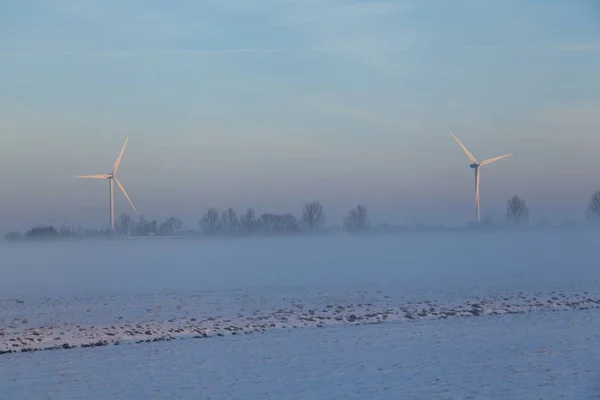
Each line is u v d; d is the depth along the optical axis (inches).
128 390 807.7
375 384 817.5
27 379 862.5
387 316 1336.1
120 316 1380.4
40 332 1194.0
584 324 1197.7
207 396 778.8
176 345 1075.9
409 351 1002.1
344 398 759.7
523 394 753.6
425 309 1422.2
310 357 973.8
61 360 973.2
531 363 903.1
